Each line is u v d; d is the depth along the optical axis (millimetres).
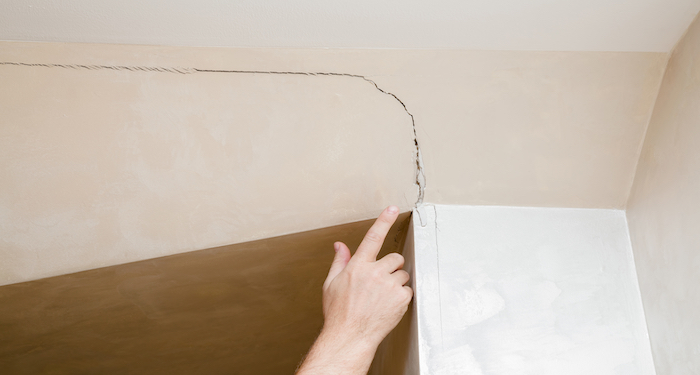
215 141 1171
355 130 1169
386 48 1141
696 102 985
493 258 1154
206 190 1183
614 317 1115
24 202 1169
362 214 1197
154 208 1187
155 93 1160
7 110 1146
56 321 1649
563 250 1174
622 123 1159
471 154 1175
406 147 1174
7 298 1370
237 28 1094
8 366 1937
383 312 1055
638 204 1165
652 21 1040
